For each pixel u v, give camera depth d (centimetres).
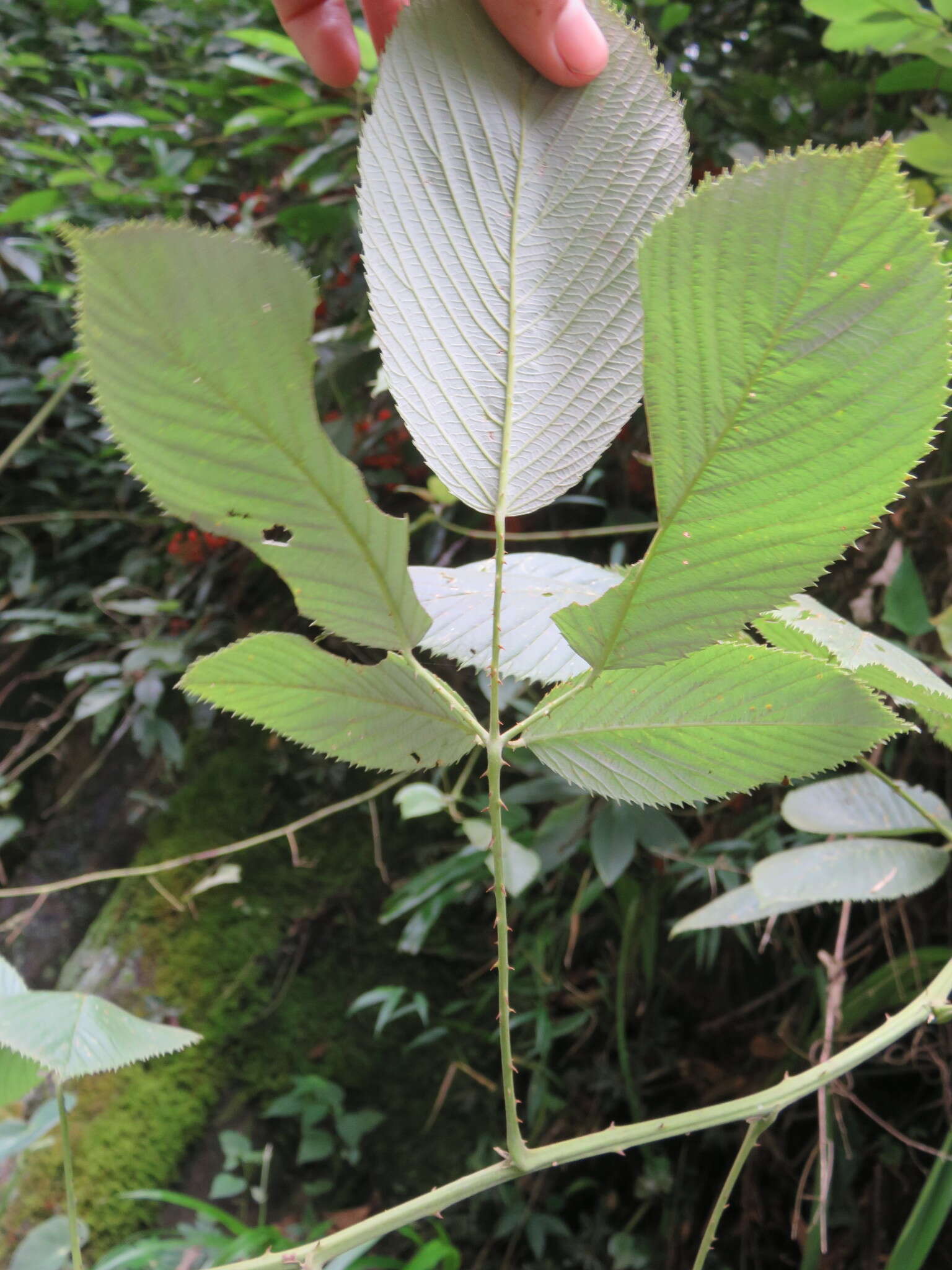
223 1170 142
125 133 150
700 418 20
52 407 167
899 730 25
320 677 25
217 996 152
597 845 99
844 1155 113
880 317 18
